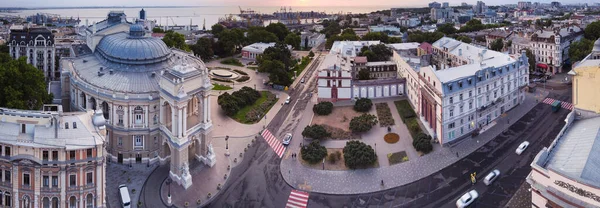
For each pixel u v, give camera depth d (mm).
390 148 150875
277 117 183875
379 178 132875
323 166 139500
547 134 158875
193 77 129000
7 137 96688
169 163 141000
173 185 128625
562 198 80500
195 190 126688
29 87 141375
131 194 123375
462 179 131000
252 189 128375
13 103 134250
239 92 198625
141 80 139250
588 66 108062
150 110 134375
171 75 127875
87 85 137625
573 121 110750
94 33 161625
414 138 153125
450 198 121750
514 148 149250
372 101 196000
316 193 126312
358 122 164500
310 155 141375
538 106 187875
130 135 135875
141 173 134625
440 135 151000
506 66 176125
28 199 98750
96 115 105875
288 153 149875
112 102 133375
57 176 98062
